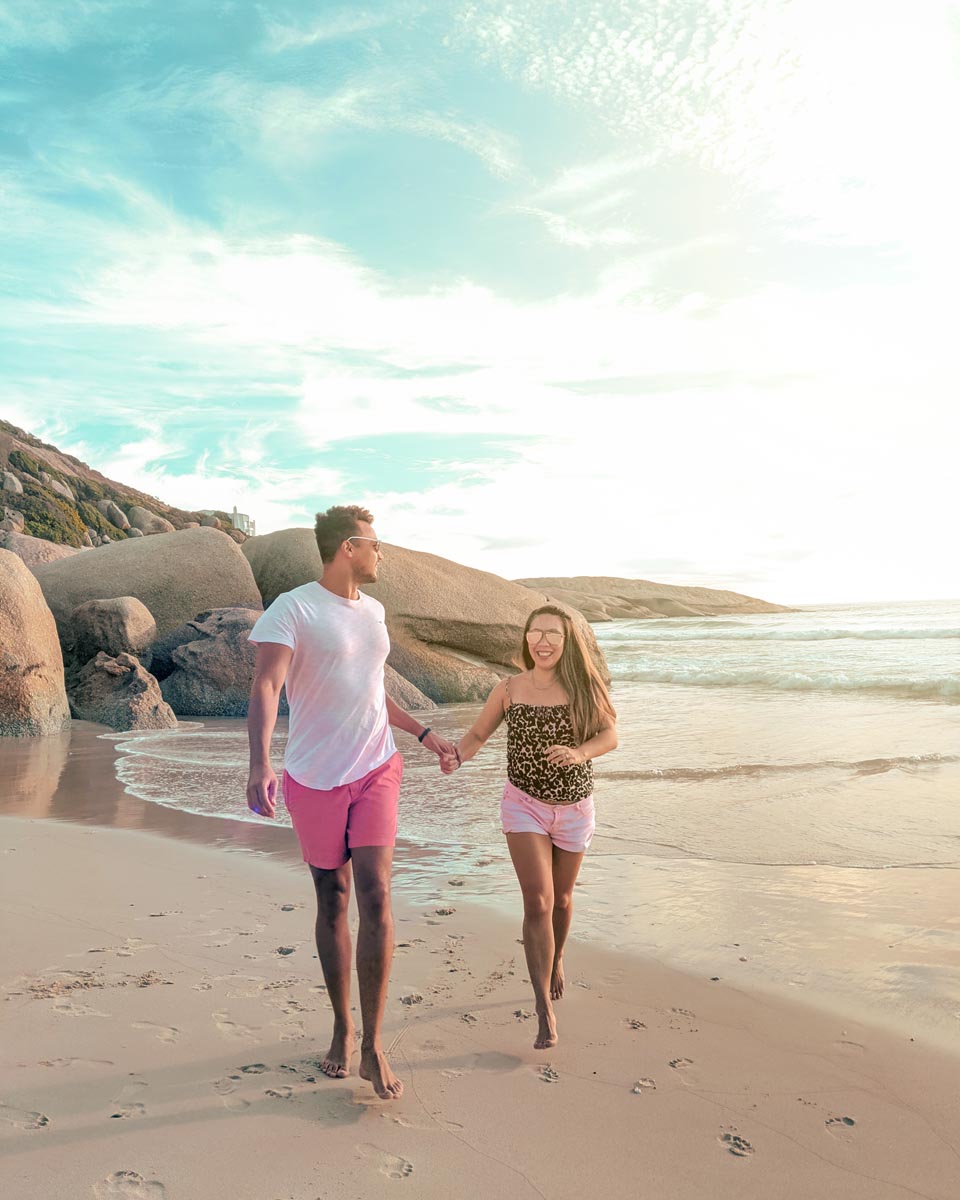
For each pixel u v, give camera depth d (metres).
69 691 14.48
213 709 15.41
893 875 5.37
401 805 7.77
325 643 3.21
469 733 3.74
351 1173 2.46
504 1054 3.18
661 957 4.14
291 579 20.50
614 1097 2.88
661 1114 2.77
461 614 19.39
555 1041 3.25
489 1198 2.35
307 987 3.72
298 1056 3.14
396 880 5.46
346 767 3.18
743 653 26.64
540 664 3.59
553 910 3.63
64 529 47.91
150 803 7.72
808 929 4.48
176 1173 2.44
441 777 9.13
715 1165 2.50
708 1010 3.55
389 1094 2.86
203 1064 3.06
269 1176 2.44
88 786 8.56
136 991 3.66
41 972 3.85
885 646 28.50
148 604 18.55
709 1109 2.80
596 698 3.56
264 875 5.43
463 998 3.67
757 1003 3.61
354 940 4.36
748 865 5.63
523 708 3.56
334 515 3.39
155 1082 2.94
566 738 3.50
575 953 4.20
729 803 7.37
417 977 3.89
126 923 4.52
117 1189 2.37
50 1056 3.10
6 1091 2.86
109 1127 2.66
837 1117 2.75
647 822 6.76
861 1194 2.37
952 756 9.25
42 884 5.21
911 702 14.62
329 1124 2.71
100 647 16.17
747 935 4.41
